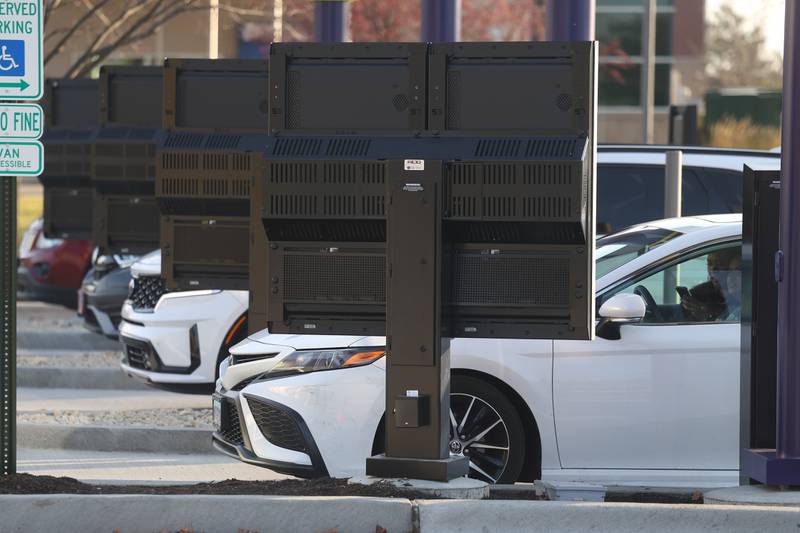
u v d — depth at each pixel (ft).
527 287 51.60
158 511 49.60
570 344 61.93
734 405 61.82
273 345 64.69
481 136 51.19
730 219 67.05
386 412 52.26
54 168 111.86
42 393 103.76
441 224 50.98
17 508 49.75
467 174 50.78
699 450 61.93
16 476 55.42
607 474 61.98
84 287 113.29
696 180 93.09
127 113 95.14
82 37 151.02
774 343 54.60
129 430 81.30
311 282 53.16
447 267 51.93
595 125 51.26
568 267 51.31
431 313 51.26
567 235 50.60
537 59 50.90
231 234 71.61
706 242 64.03
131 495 50.21
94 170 95.09
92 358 114.01
